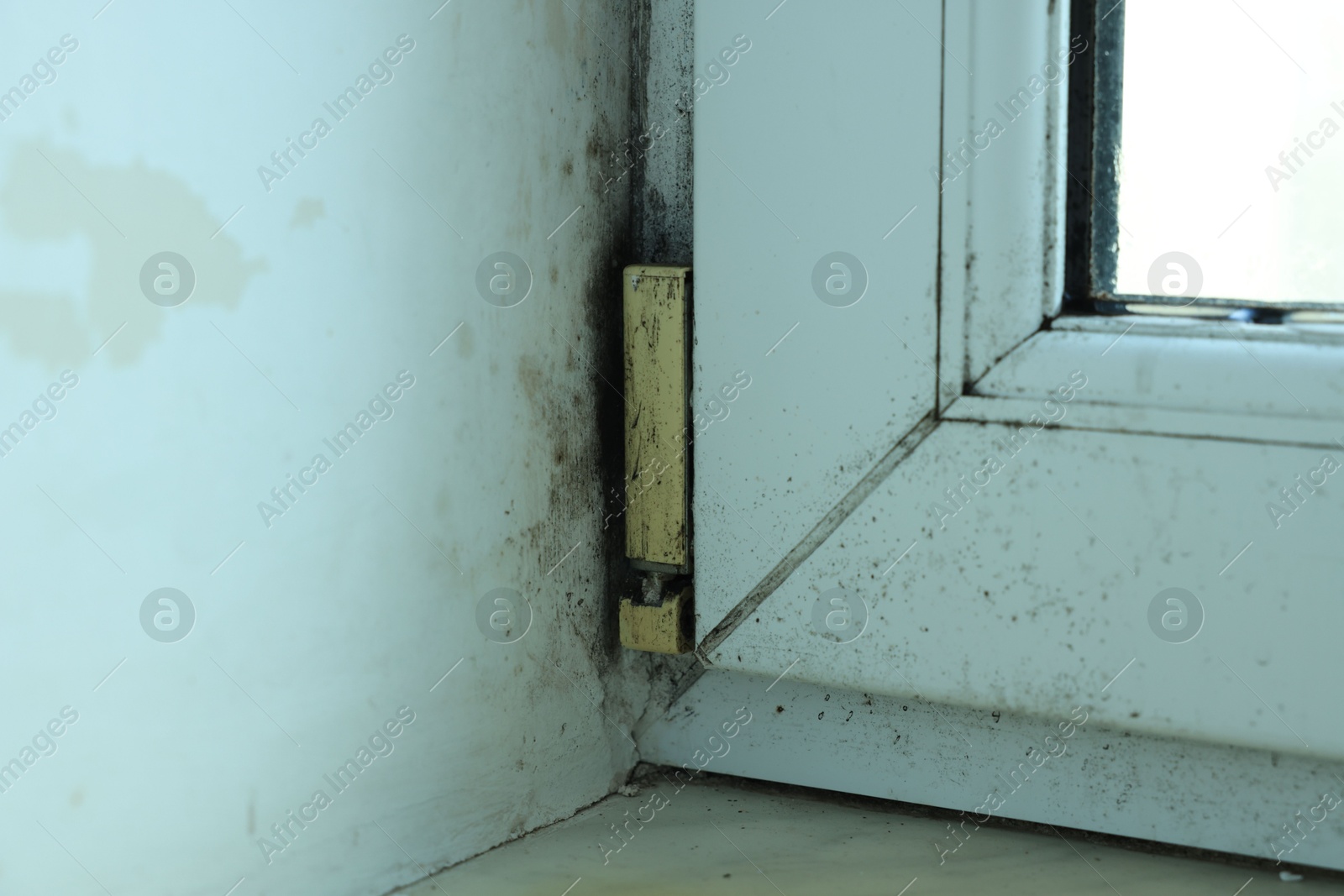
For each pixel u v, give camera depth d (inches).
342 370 43.4
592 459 57.3
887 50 49.4
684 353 55.3
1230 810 50.3
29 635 34.2
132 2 35.3
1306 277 48.6
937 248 49.7
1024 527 49.6
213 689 39.7
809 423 53.1
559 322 54.2
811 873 50.4
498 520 51.4
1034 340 49.3
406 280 45.8
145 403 36.7
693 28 56.3
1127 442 47.4
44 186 33.5
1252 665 46.8
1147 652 48.3
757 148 52.4
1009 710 51.3
